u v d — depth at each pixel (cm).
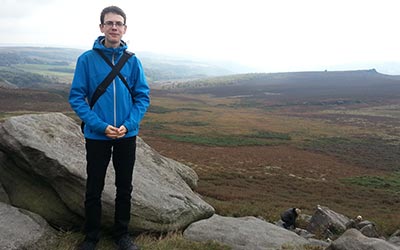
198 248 291
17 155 299
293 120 4922
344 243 282
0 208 287
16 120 316
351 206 1256
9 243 247
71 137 349
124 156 248
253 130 3875
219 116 5172
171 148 2594
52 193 315
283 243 318
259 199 1183
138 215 313
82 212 302
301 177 1844
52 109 5172
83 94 232
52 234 283
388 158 2530
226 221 349
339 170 2091
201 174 1708
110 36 234
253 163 2175
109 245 277
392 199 1428
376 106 6681
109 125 228
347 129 4103
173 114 5225
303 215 807
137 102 244
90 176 246
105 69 233
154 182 376
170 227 329
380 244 275
